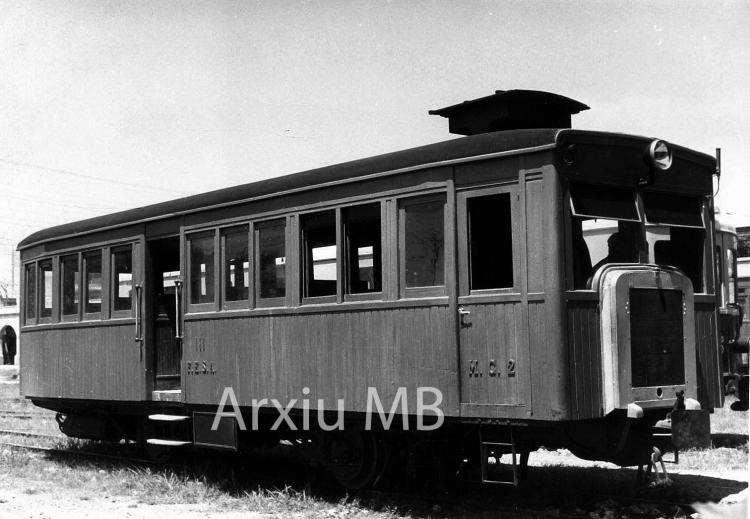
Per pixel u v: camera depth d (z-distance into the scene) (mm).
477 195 7512
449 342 7605
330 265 8805
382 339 8164
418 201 7941
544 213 7102
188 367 10375
